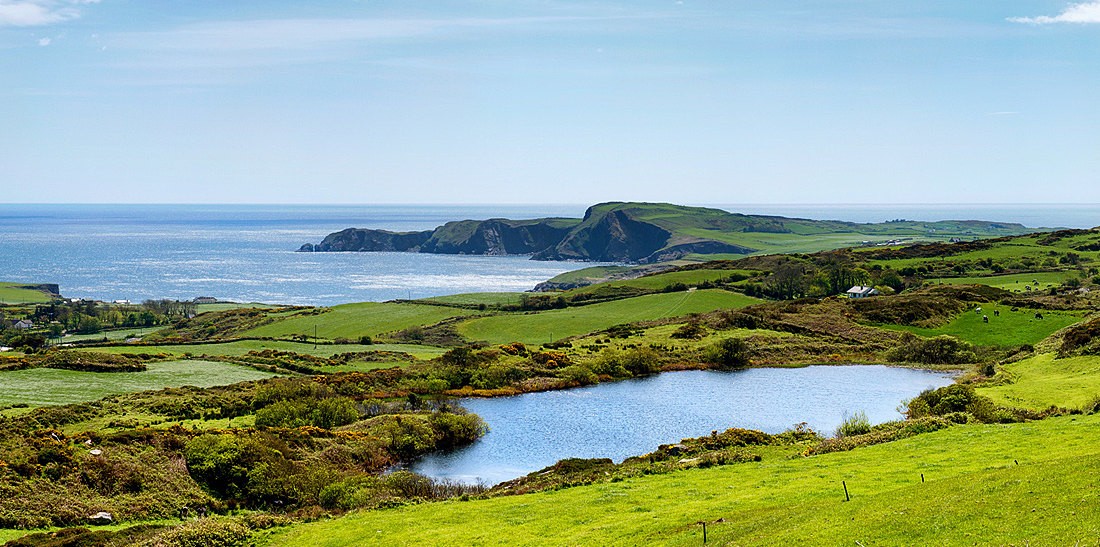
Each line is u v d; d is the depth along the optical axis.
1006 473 29.61
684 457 53.12
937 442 45.53
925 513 25.27
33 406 75.81
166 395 84.56
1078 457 30.11
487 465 66.50
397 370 109.69
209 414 76.94
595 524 33.50
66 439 53.59
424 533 35.09
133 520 44.19
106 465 49.00
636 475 46.47
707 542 27.11
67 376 93.50
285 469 53.75
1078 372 78.94
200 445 54.19
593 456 69.06
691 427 79.38
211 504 48.81
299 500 50.03
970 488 27.92
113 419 70.69
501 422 82.94
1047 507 23.58
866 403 90.31
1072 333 93.06
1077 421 47.47
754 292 198.00
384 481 53.34
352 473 58.66
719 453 51.16
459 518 37.69
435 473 63.84
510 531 33.94
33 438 52.50
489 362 111.62
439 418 75.69
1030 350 104.19
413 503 45.00
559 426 80.75
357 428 74.25
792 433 61.25
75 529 39.84
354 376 103.56
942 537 22.73
